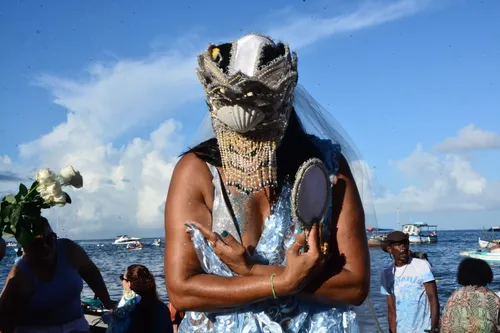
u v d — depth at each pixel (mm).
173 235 1775
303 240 1613
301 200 1636
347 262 1755
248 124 1700
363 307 2043
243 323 1733
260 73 1684
